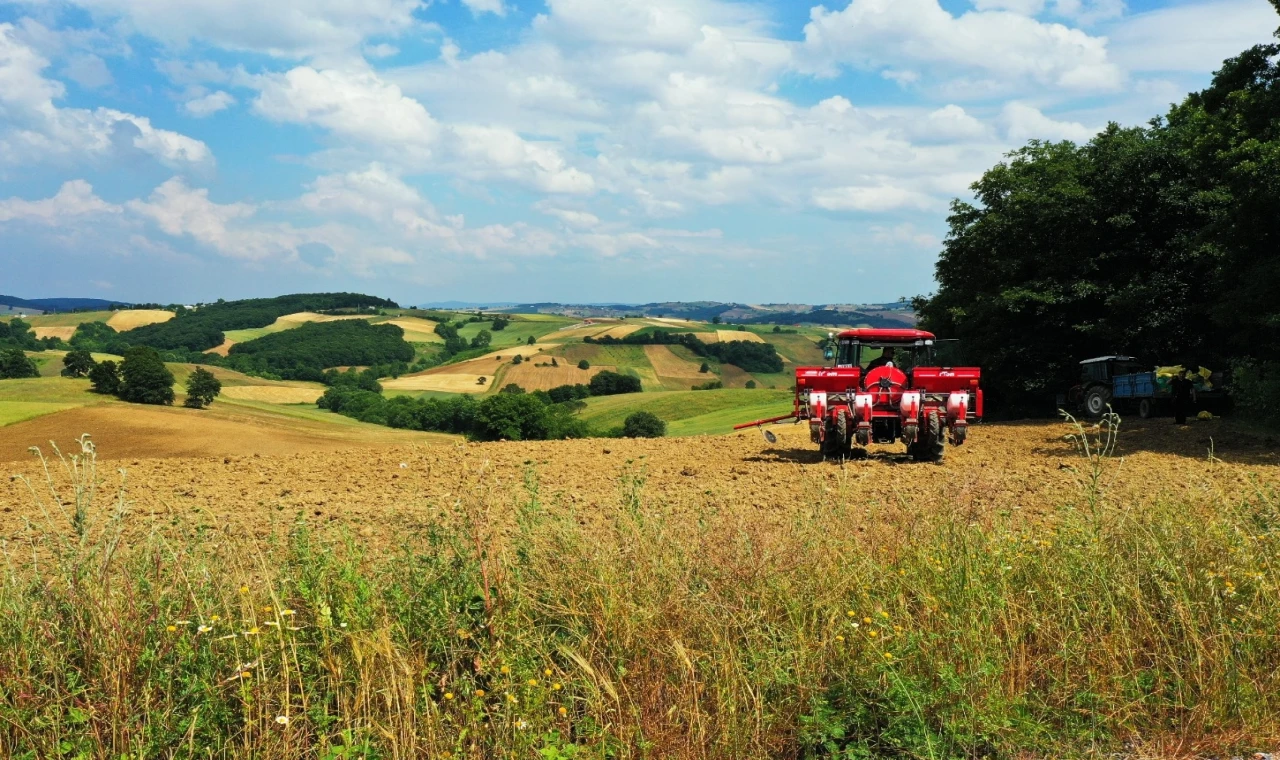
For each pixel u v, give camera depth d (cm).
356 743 386
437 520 613
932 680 449
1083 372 2753
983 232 3244
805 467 1464
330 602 458
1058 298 2931
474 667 440
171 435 5766
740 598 498
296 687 413
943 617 492
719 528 589
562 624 477
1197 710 447
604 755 403
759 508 970
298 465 1577
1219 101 2322
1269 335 2217
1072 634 496
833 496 947
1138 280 2839
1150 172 2914
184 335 16162
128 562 466
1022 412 3300
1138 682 461
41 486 1269
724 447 1867
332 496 1185
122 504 473
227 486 1310
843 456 1609
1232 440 1791
